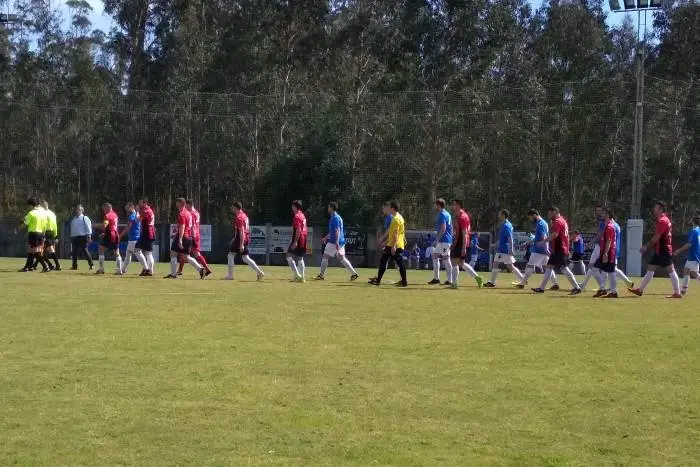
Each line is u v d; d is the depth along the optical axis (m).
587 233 36.41
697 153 47.69
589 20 53.56
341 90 48.44
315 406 7.00
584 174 50.62
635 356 9.68
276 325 11.70
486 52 46.69
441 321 12.57
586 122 49.38
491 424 6.56
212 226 40.22
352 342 10.30
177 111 52.34
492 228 50.38
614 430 6.45
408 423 6.55
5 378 7.86
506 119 48.44
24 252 42.16
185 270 27.08
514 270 20.72
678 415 6.92
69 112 56.69
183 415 6.65
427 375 8.34
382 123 47.06
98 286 17.92
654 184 48.69
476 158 48.28
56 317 12.26
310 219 44.34
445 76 46.66
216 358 9.03
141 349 9.52
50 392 7.33
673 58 51.88
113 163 55.78
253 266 21.06
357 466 5.48
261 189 47.41
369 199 46.75
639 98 34.44
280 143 50.12
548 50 53.78
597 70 53.19
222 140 51.66
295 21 51.12
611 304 16.09
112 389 7.48
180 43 52.47
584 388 7.89
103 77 57.72
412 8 46.78
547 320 13.00
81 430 6.21
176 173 54.00
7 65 58.03
